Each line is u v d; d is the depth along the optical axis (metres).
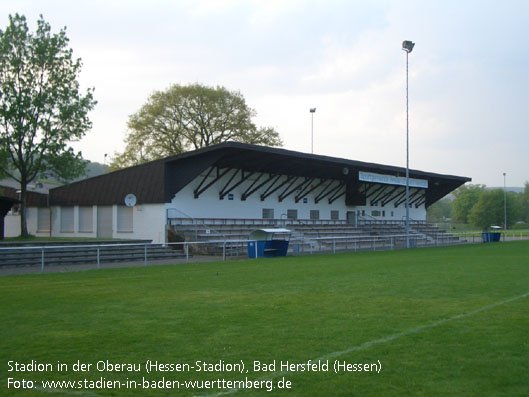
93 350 7.09
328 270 18.92
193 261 24.56
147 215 33.34
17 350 7.11
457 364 6.32
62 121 31.55
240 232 35.88
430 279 15.50
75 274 17.83
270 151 32.66
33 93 30.67
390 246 38.69
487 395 5.29
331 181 46.72
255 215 40.09
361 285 14.09
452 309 10.08
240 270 19.17
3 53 29.81
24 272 18.89
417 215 60.62
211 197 36.25
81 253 23.33
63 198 37.84
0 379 5.90
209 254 29.75
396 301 11.13
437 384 5.61
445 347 7.12
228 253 29.75
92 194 36.28
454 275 16.69
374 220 52.66
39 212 39.00
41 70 30.88
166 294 12.46
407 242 38.34
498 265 20.69
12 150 31.20
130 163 54.41
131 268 20.39
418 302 10.98
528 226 118.25
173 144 54.62
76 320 9.16
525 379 5.76
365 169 43.22
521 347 7.08
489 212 108.81
